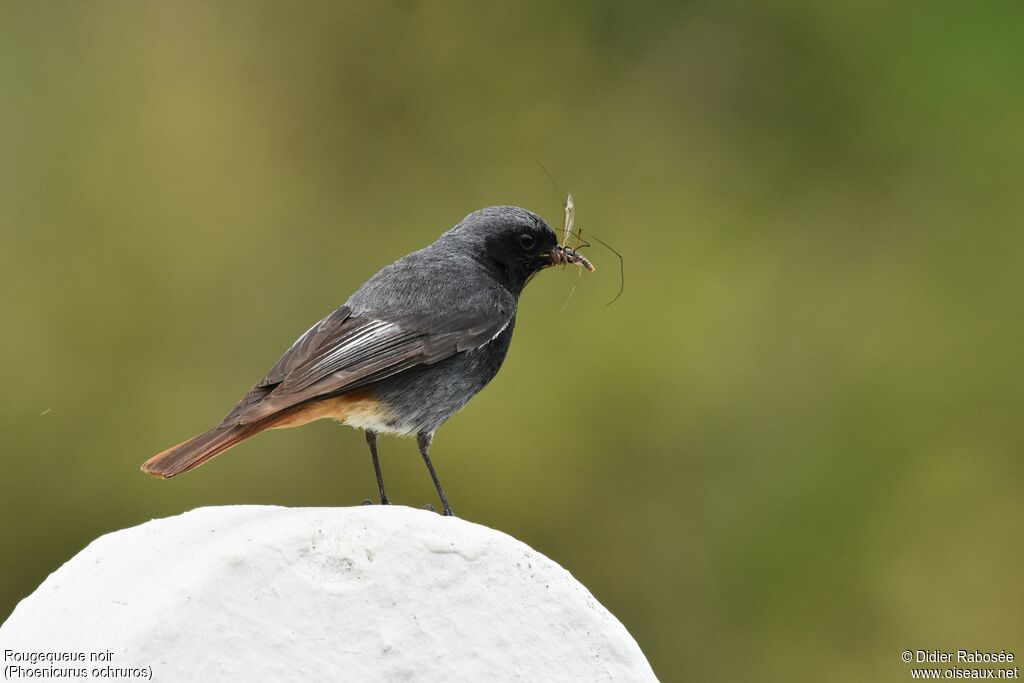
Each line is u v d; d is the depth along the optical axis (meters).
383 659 4.76
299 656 4.67
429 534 4.85
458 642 4.85
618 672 5.06
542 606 4.98
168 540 5.27
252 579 4.67
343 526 4.79
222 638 4.61
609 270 15.20
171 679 4.56
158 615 4.58
